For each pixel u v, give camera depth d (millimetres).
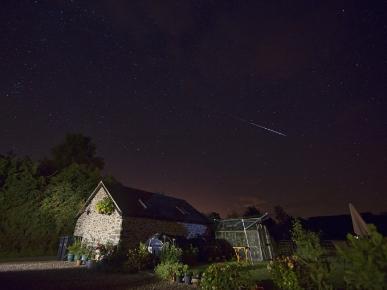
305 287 6969
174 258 13305
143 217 18500
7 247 19172
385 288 4609
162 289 9180
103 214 18656
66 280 10609
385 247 4773
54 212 21484
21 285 9398
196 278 10367
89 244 18203
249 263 16953
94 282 10320
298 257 7453
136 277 11539
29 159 23312
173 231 20094
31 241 20297
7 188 20750
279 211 31359
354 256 5008
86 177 25562
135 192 21656
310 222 26938
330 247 15203
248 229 20078
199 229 22047
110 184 20406
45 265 14922
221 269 8492
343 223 25797
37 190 21469
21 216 20266
